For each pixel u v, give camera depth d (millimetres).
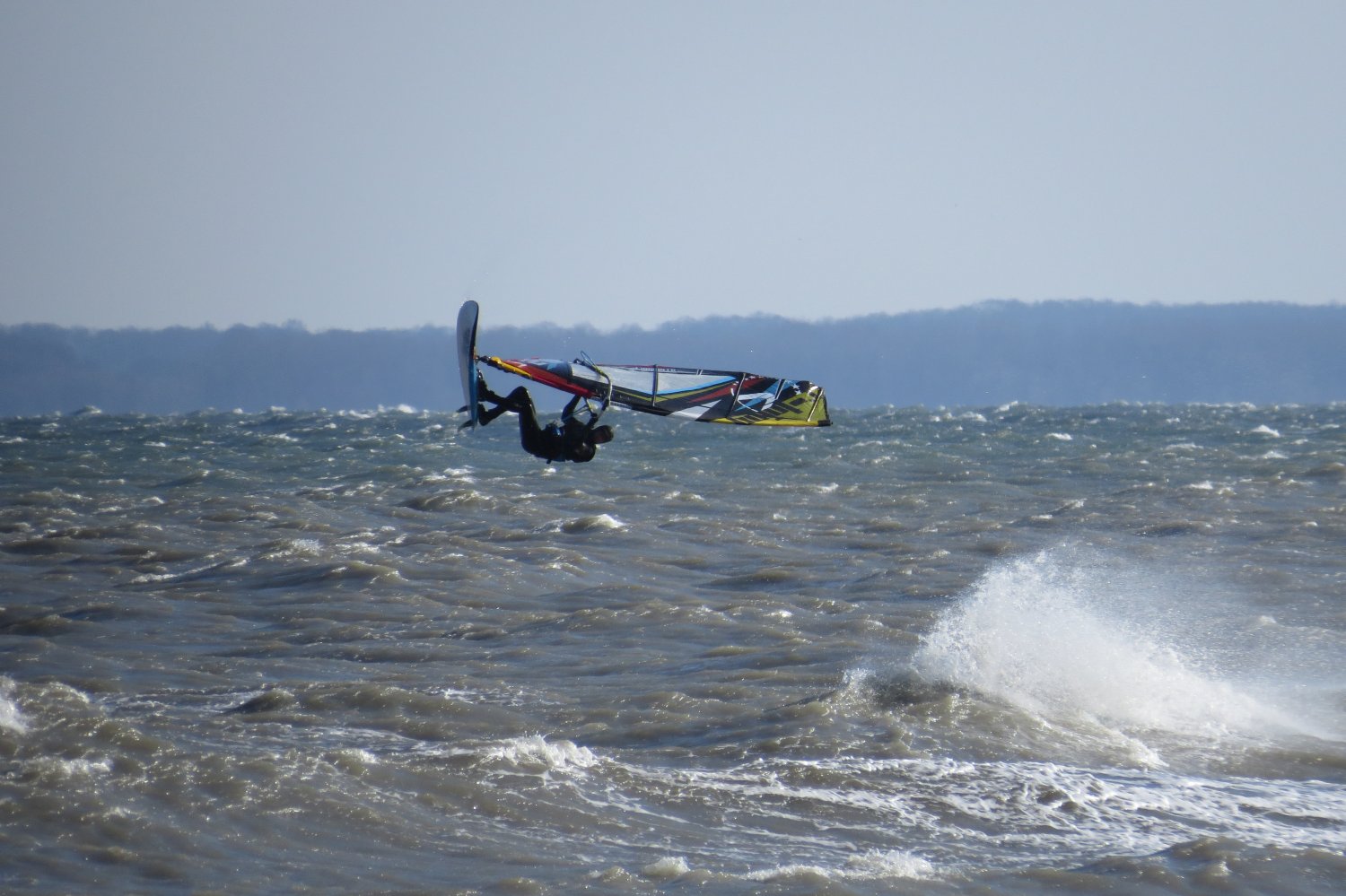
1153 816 54250
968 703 67250
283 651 82000
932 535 125438
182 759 53312
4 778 49688
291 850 46875
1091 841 51375
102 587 101875
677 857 48156
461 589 99688
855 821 53188
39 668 76625
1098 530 125312
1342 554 111188
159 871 44000
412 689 72562
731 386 49969
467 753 57875
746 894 44000
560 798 54156
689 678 74188
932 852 49906
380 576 102562
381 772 54906
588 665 78125
